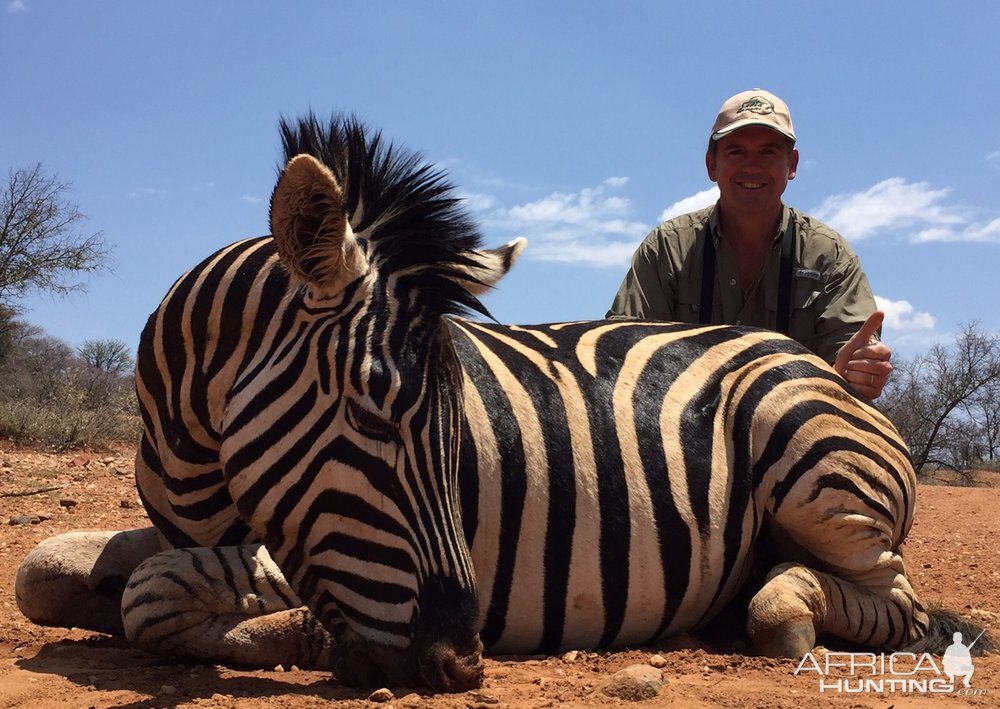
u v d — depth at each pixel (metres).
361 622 2.85
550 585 3.51
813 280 5.21
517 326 4.08
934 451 26.61
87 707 2.80
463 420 3.42
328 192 2.74
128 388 20.03
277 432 2.96
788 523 3.86
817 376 4.02
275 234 2.78
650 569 3.63
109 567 3.79
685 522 3.68
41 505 8.35
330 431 2.88
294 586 3.04
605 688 2.88
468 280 3.15
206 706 2.74
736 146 5.20
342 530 2.86
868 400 4.24
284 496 2.95
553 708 2.71
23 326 23.45
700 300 5.39
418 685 2.82
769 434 3.86
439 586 2.79
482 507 3.41
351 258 2.88
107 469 11.05
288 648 3.28
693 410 3.84
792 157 5.65
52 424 13.93
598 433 3.63
